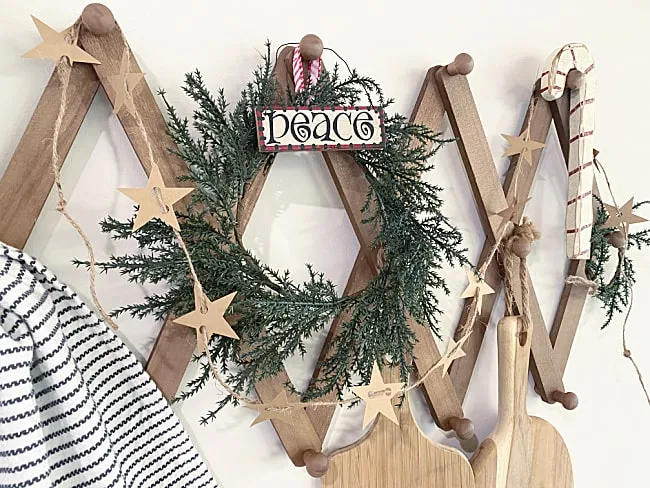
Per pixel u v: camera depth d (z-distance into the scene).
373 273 0.94
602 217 1.12
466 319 1.04
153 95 0.80
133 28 0.79
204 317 0.74
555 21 1.11
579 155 1.06
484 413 1.09
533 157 1.07
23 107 0.74
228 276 0.79
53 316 0.68
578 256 1.07
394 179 0.87
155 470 0.79
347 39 0.93
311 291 0.83
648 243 1.14
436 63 1.00
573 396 1.08
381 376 0.89
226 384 0.81
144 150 0.77
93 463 0.70
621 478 1.24
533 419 1.07
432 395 0.99
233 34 0.85
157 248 0.78
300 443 0.90
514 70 1.07
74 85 0.73
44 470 0.66
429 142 0.98
